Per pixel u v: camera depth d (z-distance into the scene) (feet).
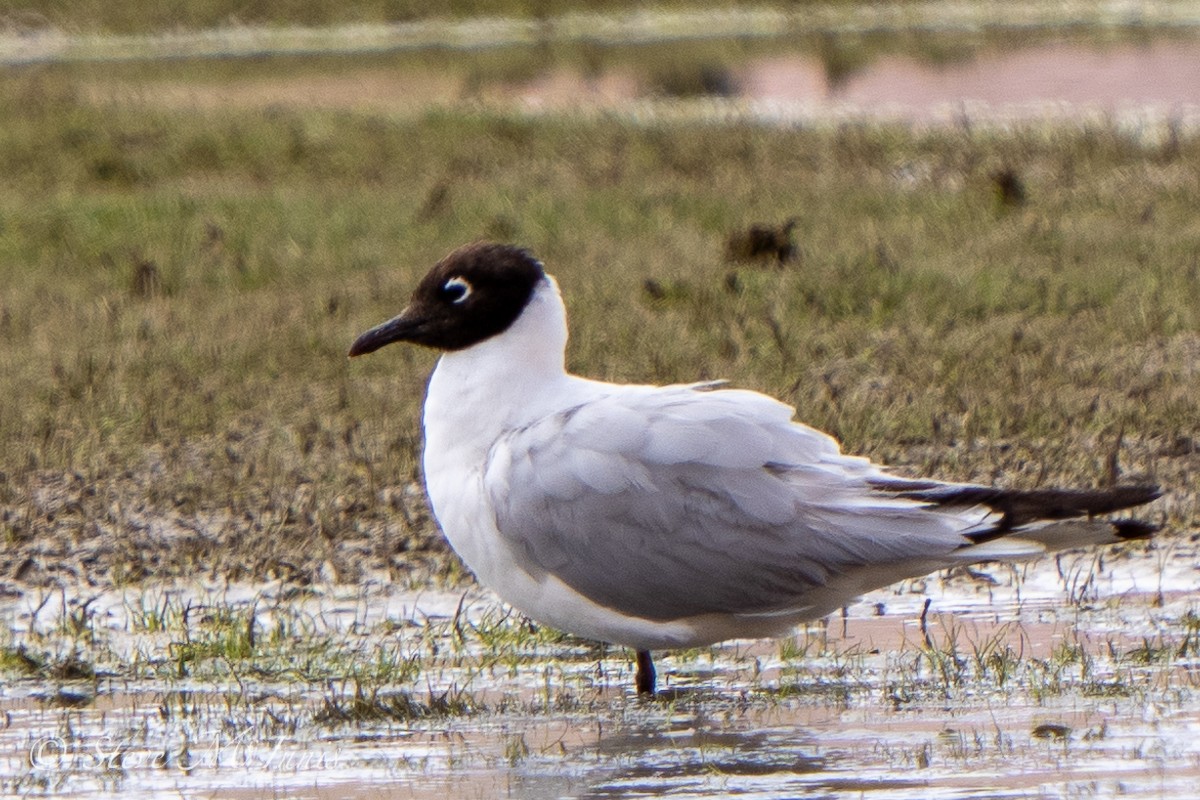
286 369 50.19
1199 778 23.49
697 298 55.47
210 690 29.30
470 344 28.84
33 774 25.03
